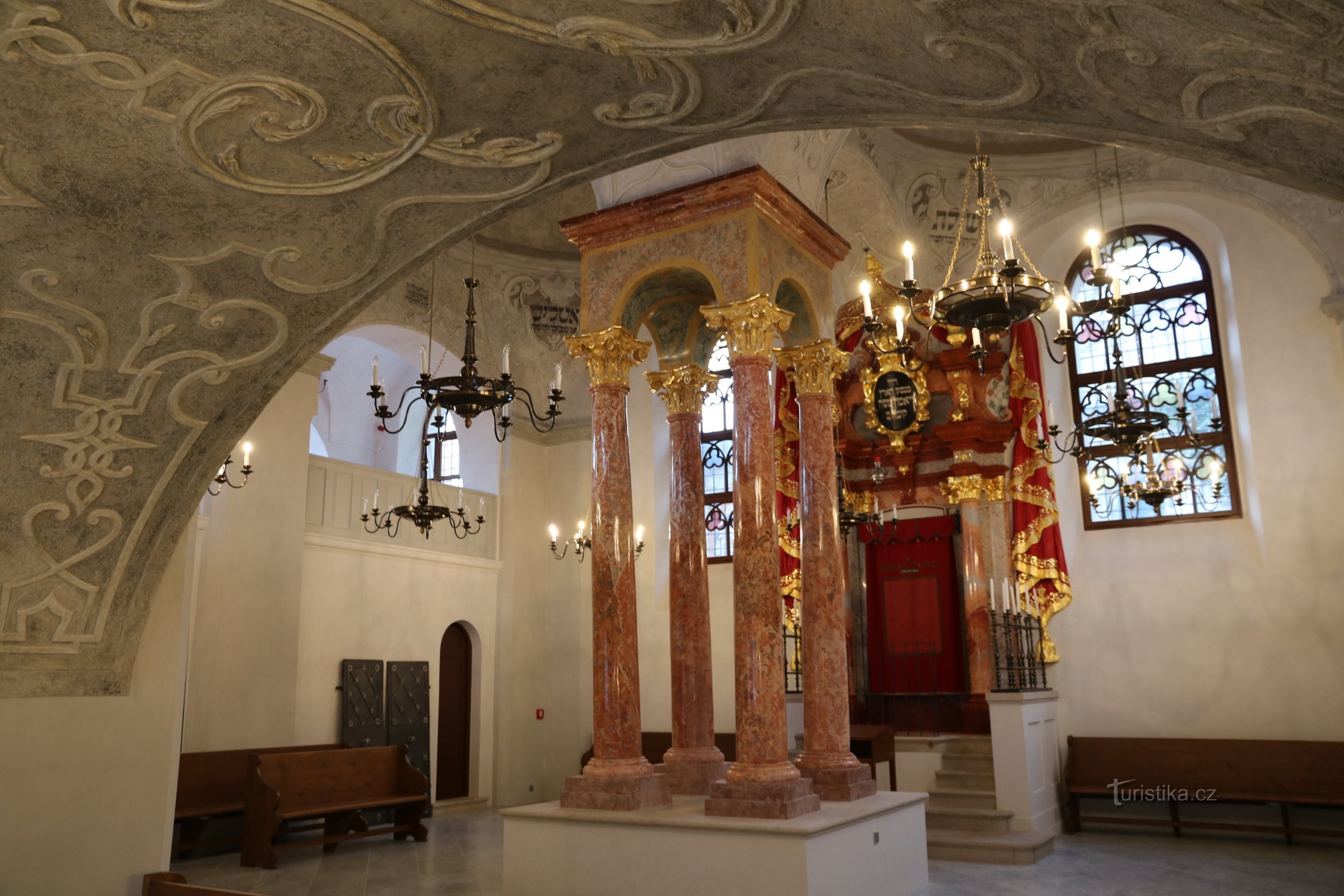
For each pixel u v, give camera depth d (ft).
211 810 37.27
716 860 24.44
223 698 40.50
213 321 22.94
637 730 28.37
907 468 49.67
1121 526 45.96
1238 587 42.68
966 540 46.78
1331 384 42.09
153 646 25.41
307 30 17.08
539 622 57.77
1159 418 32.55
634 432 58.03
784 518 51.03
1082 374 48.32
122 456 23.71
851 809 27.02
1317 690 40.45
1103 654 44.65
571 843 26.50
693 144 21.89
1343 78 13.58
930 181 48.83
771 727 26.30
